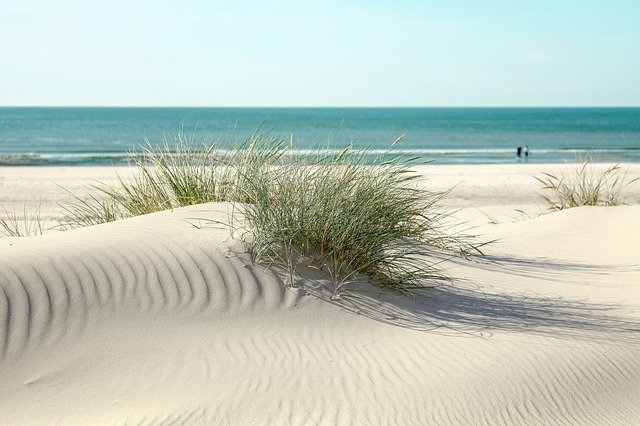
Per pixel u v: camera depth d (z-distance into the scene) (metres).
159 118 169.75
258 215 6.54
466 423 4.52
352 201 6.75
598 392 5.15
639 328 6.32
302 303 5.84
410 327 5.85
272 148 7.75
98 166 32.19
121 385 4.59
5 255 5.61
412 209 7.77
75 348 4.86
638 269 8.36
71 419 4.25
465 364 5.23
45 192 20.25
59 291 5.25
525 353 5.51
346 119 163.50
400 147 54.44
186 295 5.56
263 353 5.09
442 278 7.08
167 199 8.07
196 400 4.45
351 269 6.55
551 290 7.42
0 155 41.53
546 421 4.72
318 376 4.86
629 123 140.50
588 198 12.77
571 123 140.75
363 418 4.41
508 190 21.20
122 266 5.67
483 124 132.50
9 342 4.80
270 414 4.37
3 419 4.25
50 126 115.31
